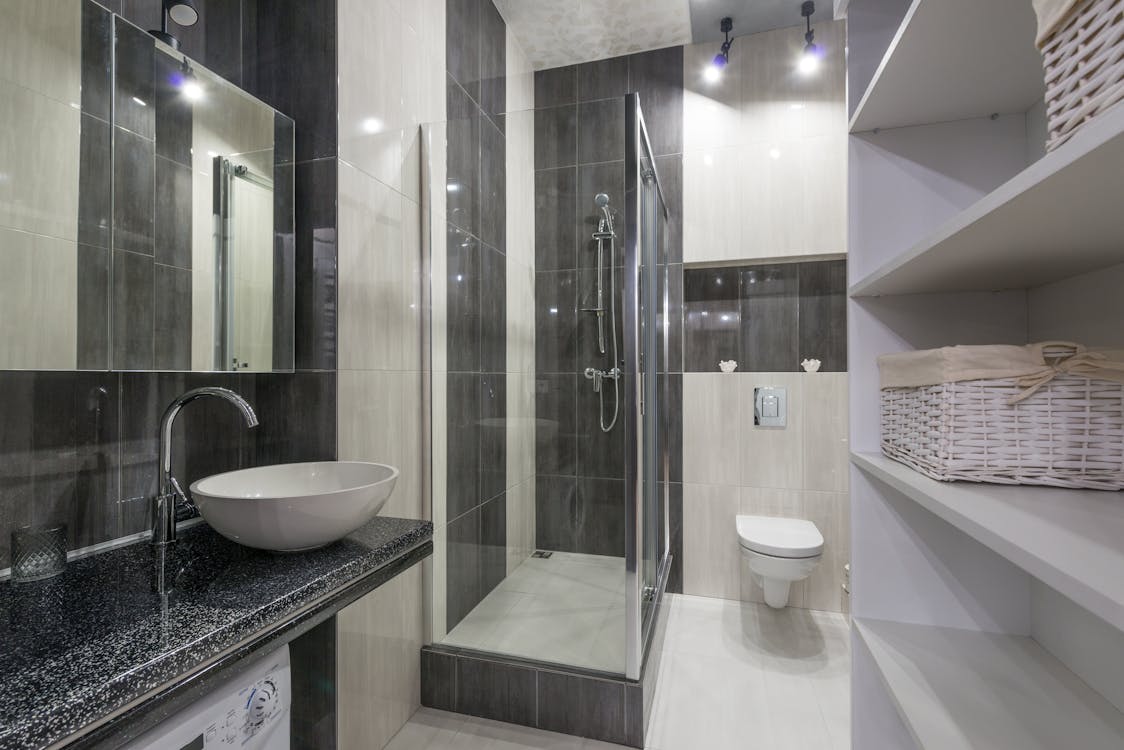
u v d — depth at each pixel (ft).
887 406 3.34
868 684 3.33
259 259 4.85
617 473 6.16
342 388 5.21
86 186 3.63
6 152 3.21
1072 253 2.41
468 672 6.10
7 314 3.22
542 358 6.59
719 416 9.16
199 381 4.85
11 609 2.96
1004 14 2.41
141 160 3.97
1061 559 1.48
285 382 5.28
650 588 7.07
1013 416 2.46
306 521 3.58
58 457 3.80
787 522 8.51
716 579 9.16
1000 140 3.38
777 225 8.77
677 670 6.99
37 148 3.36
